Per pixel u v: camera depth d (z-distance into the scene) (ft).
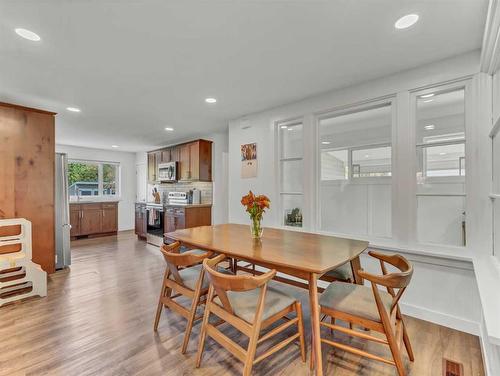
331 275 7.20
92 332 7.06
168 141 19.49
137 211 20.62
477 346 6.45
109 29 5.88
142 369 5.65
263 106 11.44
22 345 6.46
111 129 15.61
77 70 7.86
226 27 5.86
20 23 5.61
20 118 10.53
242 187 13.07
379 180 11.23
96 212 21.08
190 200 18.65
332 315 5.52
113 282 10.80
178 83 8.91
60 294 9.54
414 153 7.99
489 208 6.70
